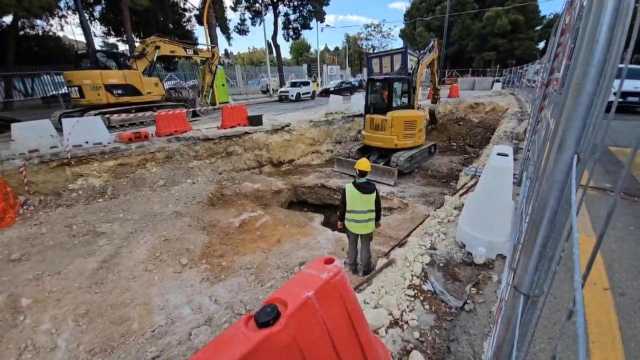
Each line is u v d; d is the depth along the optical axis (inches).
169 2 895.1
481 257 136.7
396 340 105.0
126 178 297.6
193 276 190.1
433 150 414.9
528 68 582.2
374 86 345.1
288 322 51.3
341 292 58.6
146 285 181.0
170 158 330.3
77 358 138.5
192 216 257.0
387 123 332.8
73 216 244.4
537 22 1352.1
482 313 113.6
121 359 137.3
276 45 1162.0
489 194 137.7
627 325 99.1
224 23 1049.5
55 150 290.7
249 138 390.3
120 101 436.5
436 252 146.6
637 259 127.8
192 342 144.8
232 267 200.2
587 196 182.2
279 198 336.5
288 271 196.9
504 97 639.1
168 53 484.1
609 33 35.9
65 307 163.0
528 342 52.7
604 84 37.9
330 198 346.6
